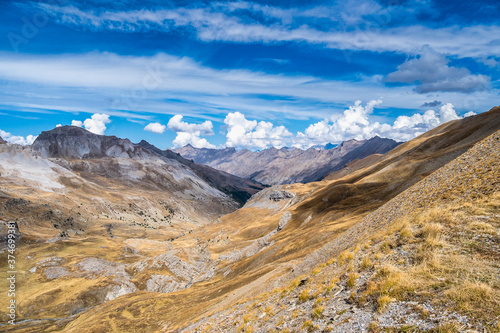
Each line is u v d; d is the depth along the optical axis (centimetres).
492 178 2334
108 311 12219
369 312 1369
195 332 3834
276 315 2156
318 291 2025
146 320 10231
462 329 994
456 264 1388
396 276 1491
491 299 1073
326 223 11388
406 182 13300
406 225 2133
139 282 19738
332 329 1390
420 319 1135
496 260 1309
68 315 16250
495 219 1703
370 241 2369
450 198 2494
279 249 10700
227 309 4594
